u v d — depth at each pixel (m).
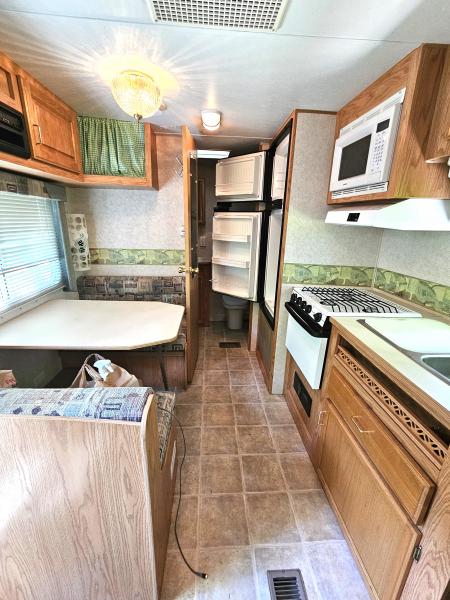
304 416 1.86
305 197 1.91
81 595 1.00
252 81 1.41
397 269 1.81
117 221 2.57
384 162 1.20
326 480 1.46
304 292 1.89
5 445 0.78
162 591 1.09
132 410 0.80
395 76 1.20
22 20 1.00
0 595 0.96
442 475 0.75
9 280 1.82
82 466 0.82
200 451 1.76
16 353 1.88
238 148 2.75
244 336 3.55
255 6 0.90
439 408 0.75
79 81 1.47
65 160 1.82
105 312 1.97
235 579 1.13
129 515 0.89
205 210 3.70
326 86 1.43
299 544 1.26
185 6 0.91
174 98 1.62
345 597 1.09
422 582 0.80
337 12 0.92
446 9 0.89
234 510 1.40
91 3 0.90
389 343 1.13
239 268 2.92
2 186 1.59
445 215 1.14
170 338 1.57
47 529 0.89
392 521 0.92
